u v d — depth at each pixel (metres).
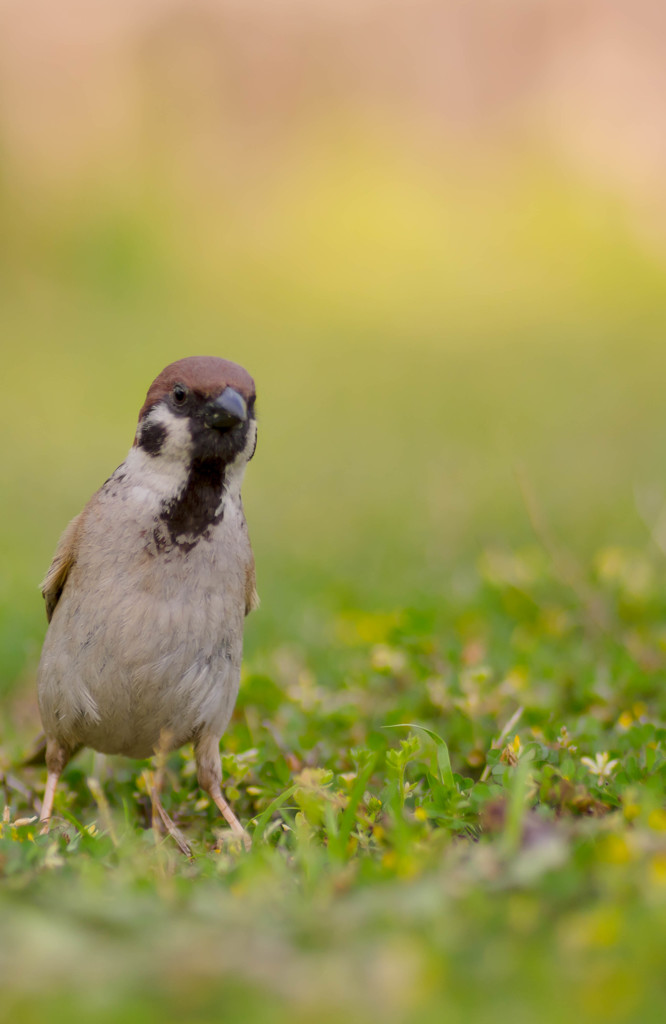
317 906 3.86
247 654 9.98
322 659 9.52
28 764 7.29
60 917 3.66
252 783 6.84
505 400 25.05
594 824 4.48
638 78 41.19
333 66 41.94
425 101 42.34
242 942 3.47
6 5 39.75
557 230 37.53
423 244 36.56
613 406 23.95
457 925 3.50
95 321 31.08
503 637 9.30
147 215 36.78
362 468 19.78
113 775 7.32
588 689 7.48
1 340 29.34
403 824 4.76
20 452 20.66
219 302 33.09
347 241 37.31
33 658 10.41
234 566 6.43
